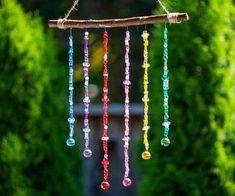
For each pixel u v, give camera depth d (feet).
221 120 7.47
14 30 8.14
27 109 8.09
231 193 7.47
